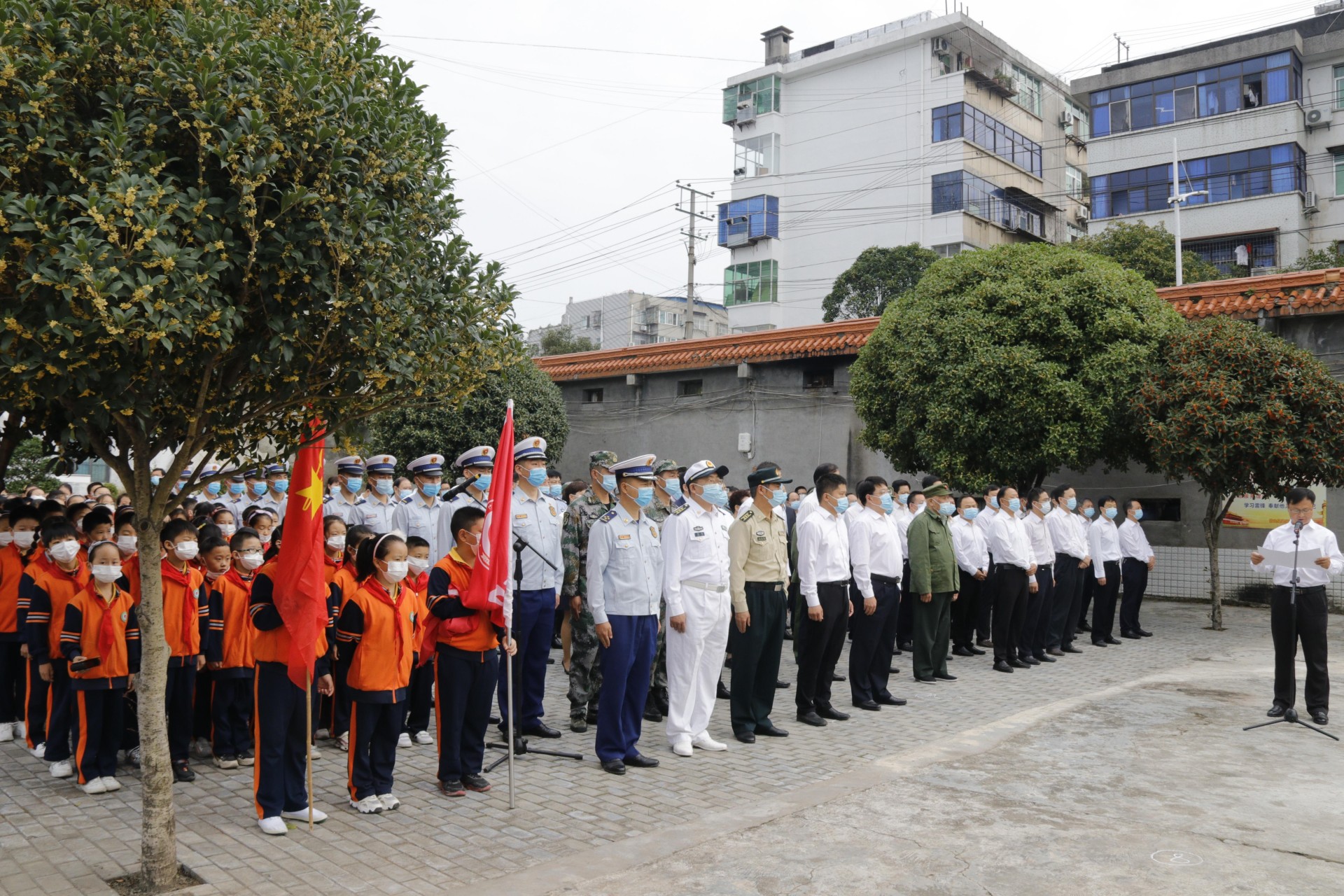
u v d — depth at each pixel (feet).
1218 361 40.68
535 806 18.63
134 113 12.31
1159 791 19.83
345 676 20.44
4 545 23.85
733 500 33.27
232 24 13.14
